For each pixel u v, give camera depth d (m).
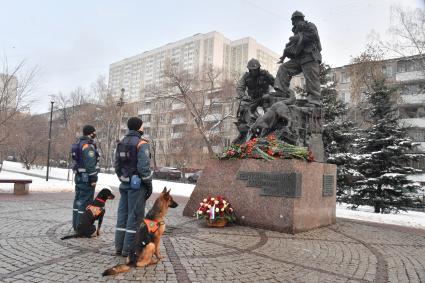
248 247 6.82
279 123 10.62
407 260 6.70
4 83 23.06
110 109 53.19
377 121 19.89
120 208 5.88
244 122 12.00
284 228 8.46
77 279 4.62
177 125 51.59
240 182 9.37
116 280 4.64
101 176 32.66
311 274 5.42
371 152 19.39
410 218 13.08
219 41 68.62
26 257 5.50
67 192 17.27
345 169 19.77
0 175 26.11
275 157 8.98
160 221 5.46
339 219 12.00
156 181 28.91
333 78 22.02
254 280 4.99
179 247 6.47
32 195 15.00
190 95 40.81
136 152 5.72
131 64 89.12
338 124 20.28
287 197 8.57
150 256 5.27
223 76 51.78
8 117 22.73
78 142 7.30
